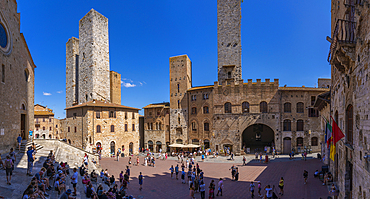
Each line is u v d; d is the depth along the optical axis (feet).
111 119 176.55
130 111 194.59
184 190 83.20
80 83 205.87
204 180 95.40
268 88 162.71
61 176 53.72
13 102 80.59
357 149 42.83
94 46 195.83
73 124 177.68
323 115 105.81
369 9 34.76
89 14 197.88
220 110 171.53
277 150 158.10
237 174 93.71
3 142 72.49
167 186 88.22
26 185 50.90
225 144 168.55
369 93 35.35
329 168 85.97
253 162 135.64
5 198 41.96
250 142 195.42
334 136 56.03
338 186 66.39
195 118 187.42
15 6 82.64
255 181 91.61
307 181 84.07
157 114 209.46
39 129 248.32
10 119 77.92
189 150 186.29
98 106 167.73
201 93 185.47
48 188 53.01
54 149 101.14
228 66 189.26
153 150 207.72
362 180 39.24
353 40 44.24
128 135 190.49
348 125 52.24
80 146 166.81
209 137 178.29
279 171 106.01
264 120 161.79
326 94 82.84
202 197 70.95
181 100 196.13
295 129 159.12
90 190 57.93
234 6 192.54
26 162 72.23
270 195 64.03
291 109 160.66
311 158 133.59
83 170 80.84
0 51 69.31
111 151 175.11
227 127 168.76
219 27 195.93
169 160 154.51
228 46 192.34
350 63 46.26
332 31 74.28
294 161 128.36
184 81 196.54
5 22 73.05
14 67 81.30
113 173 109.50
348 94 49.98
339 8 61.21
